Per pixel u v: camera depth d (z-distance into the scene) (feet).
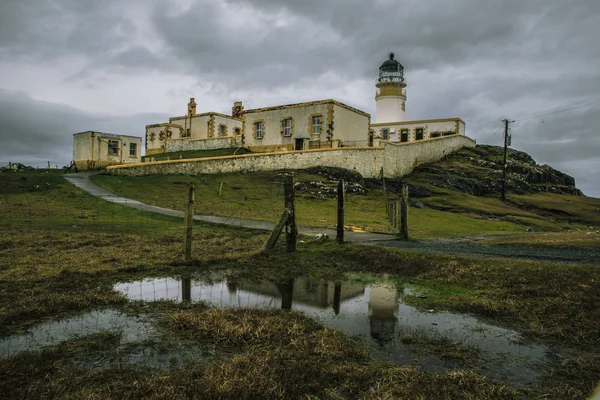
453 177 154.40
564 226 116.37
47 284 31.04
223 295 31.37
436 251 47.67
